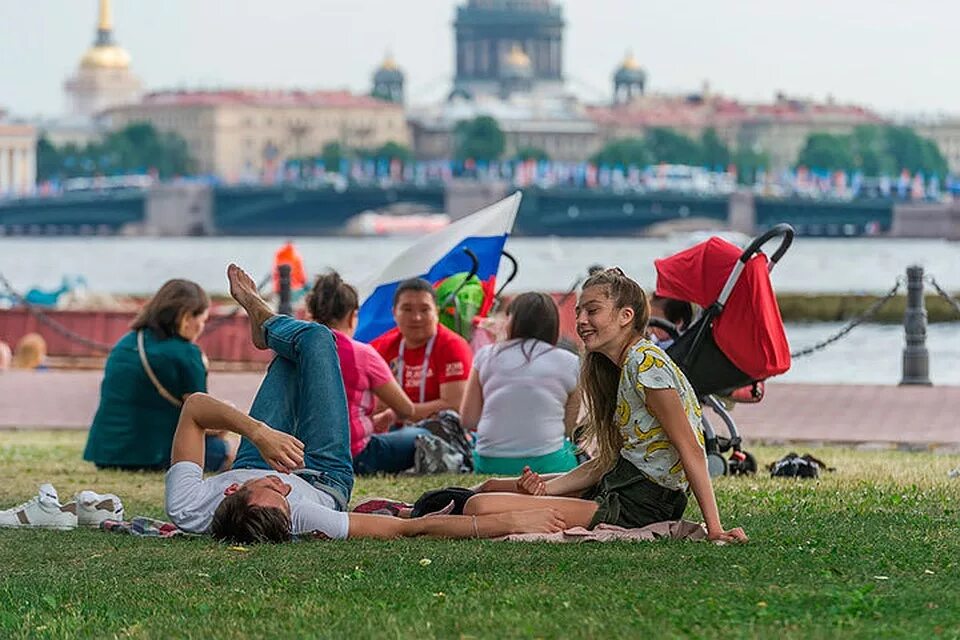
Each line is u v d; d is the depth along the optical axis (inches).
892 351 3043.8
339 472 819.4
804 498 988.6
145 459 1220.5
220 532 797.2
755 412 1628.9
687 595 645.9
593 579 685.9
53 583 707.4
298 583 691.4
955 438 1510.8
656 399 772.0
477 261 1346.0
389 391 1128.8
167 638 604.4
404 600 652.1
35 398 1841.8
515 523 789.2
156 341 1219.2
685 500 797.9
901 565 714.2
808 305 3757.4
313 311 1121.4
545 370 1086.4
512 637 584.7
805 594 641.6
